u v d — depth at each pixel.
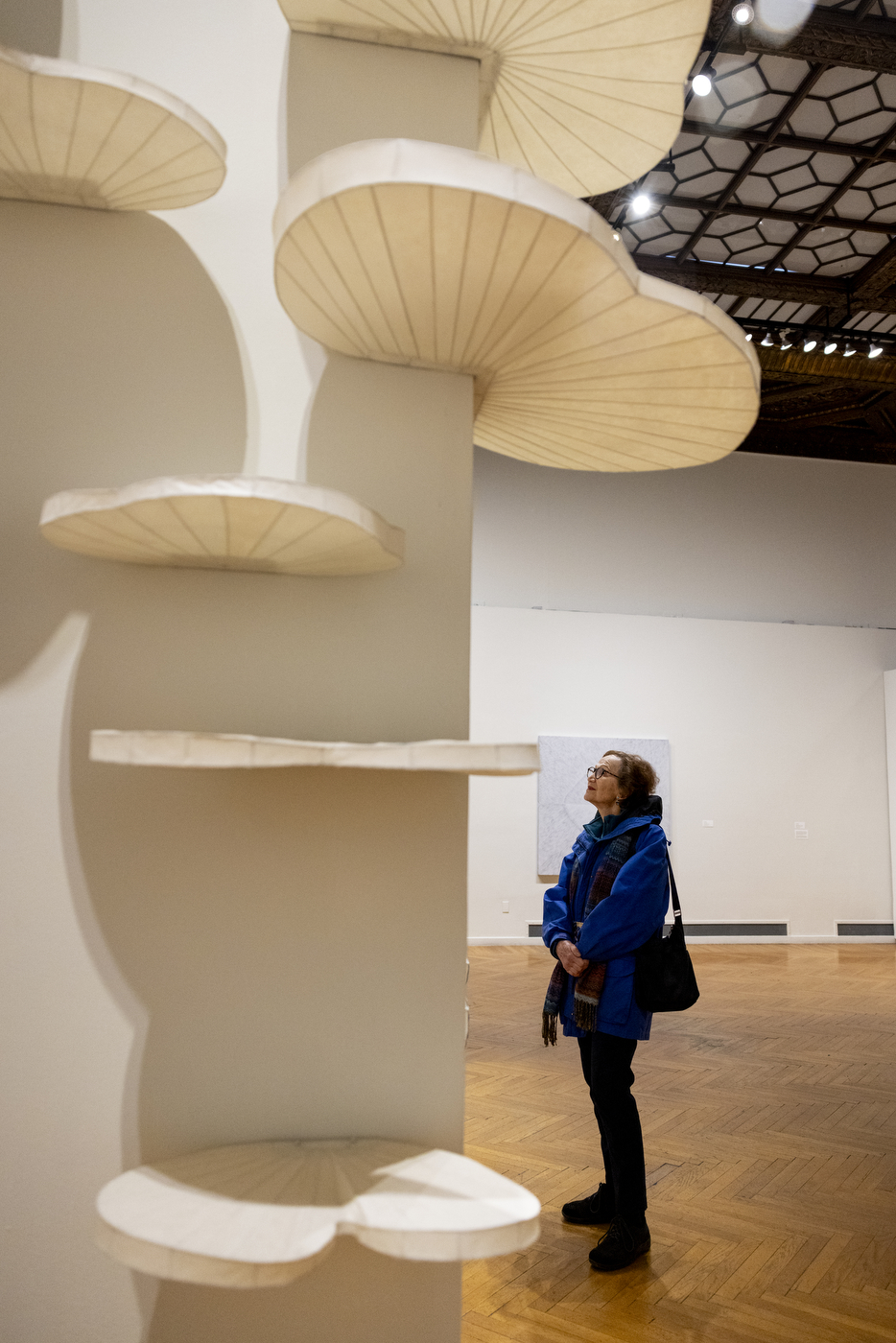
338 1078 1.55
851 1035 5.86
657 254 8.62
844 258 8.60
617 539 11.59
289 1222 1.15
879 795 11.24
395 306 1.48
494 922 10.05
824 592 12.00
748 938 10.67
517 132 1.98
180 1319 1.47
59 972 1.53
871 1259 2.74
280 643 1.63
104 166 1.54
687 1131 3.92
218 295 1.70
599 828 2.87
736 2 5.56
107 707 1.58
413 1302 1.51
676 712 10.88
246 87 1.76
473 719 10.47
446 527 1.70
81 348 1.66
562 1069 4.93
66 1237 1.48
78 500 1.29
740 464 11.98
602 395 1.74
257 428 1.67
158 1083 1.52
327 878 1.59
